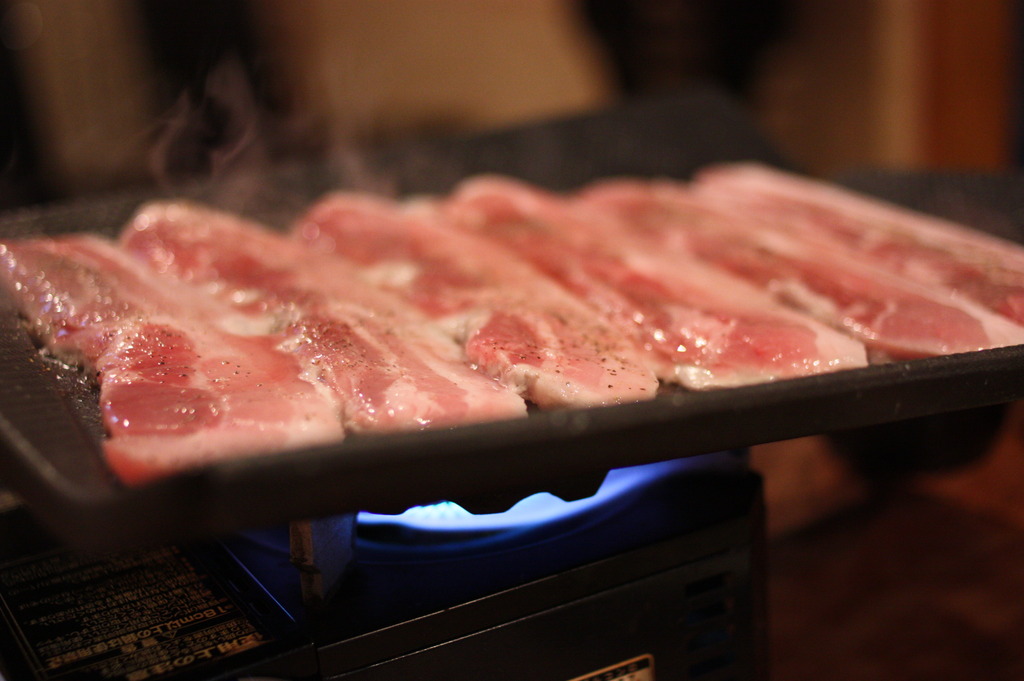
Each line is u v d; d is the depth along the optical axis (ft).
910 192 2.10
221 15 4.23
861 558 2.10
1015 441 2.36
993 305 1.59
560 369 1.45
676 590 1.46
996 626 1.91
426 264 1.79
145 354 1.43
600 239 1.88
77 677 1.30
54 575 1.45
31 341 1.53
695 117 2.47
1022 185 1.98
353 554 1.41
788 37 3.83
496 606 1.38
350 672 1.34
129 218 2.02
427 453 1.17
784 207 2.00
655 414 1.23
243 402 1.32
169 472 1.21
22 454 1.17
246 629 1.34
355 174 2.22
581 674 1.43
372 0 4.72
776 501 2.27
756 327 1.52
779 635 1.94
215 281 1.73
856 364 1.49
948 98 3.71
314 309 1.58
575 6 4.03
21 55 4.05
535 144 2.37
